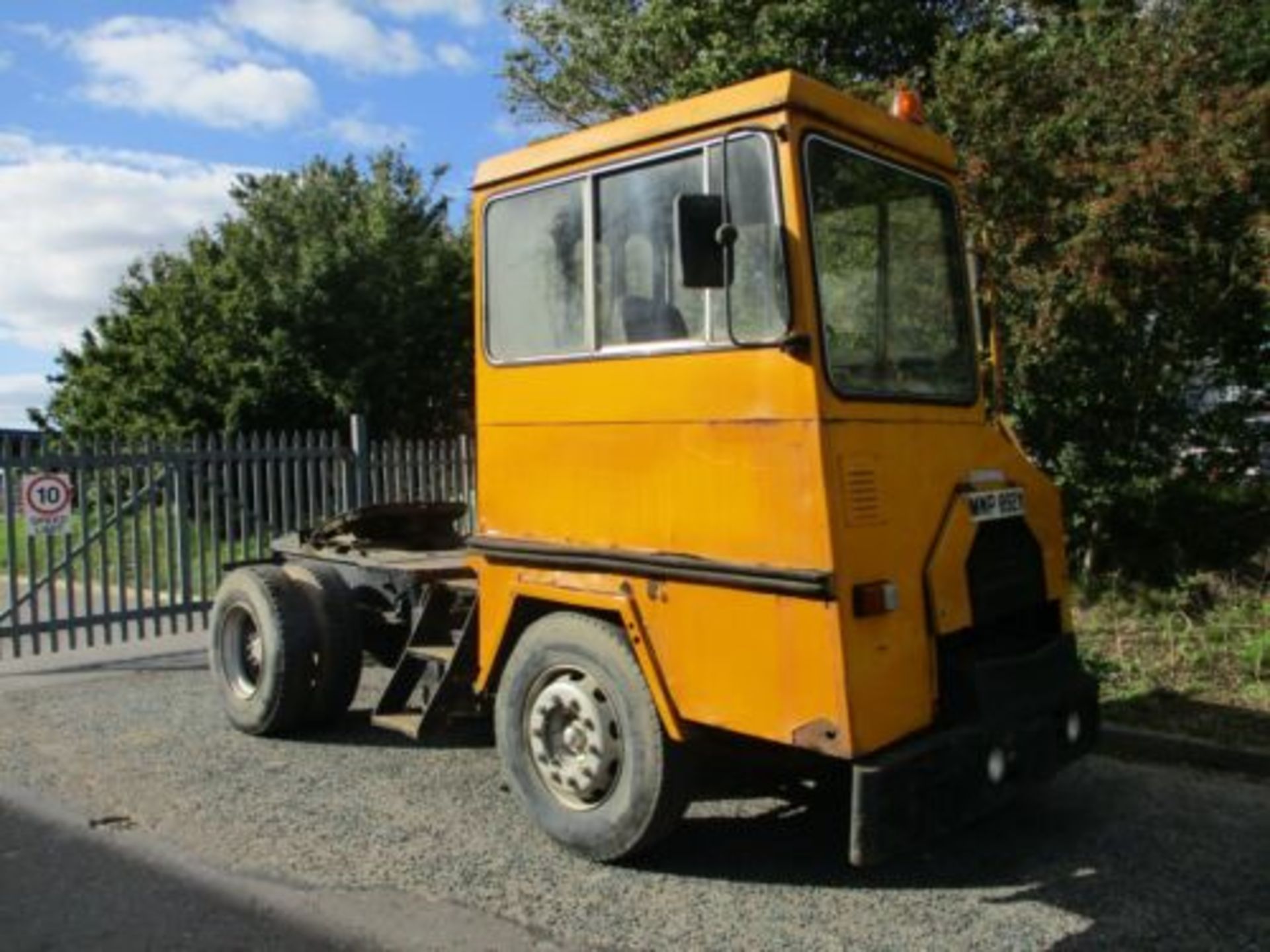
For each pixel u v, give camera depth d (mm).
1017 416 9055
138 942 4121
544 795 4922
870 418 4258
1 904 4453
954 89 8867
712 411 4340
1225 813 5363
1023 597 4871
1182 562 9320
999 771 4371
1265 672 7238
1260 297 8766
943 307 4902
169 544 10719
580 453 4840
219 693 7215
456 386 23250
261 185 23047
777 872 4715
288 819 5398
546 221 5039
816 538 4016
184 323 20828
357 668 6902
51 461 9961
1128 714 6609
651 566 4480
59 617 10867
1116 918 4250
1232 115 8141
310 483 11781
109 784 5969
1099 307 8555
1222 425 9453
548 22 18531
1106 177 8289
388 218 22484
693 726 4480
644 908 4359
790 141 4168
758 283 4234
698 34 15297
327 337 21281
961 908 4355
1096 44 9203
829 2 14016
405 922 4258
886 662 4129
